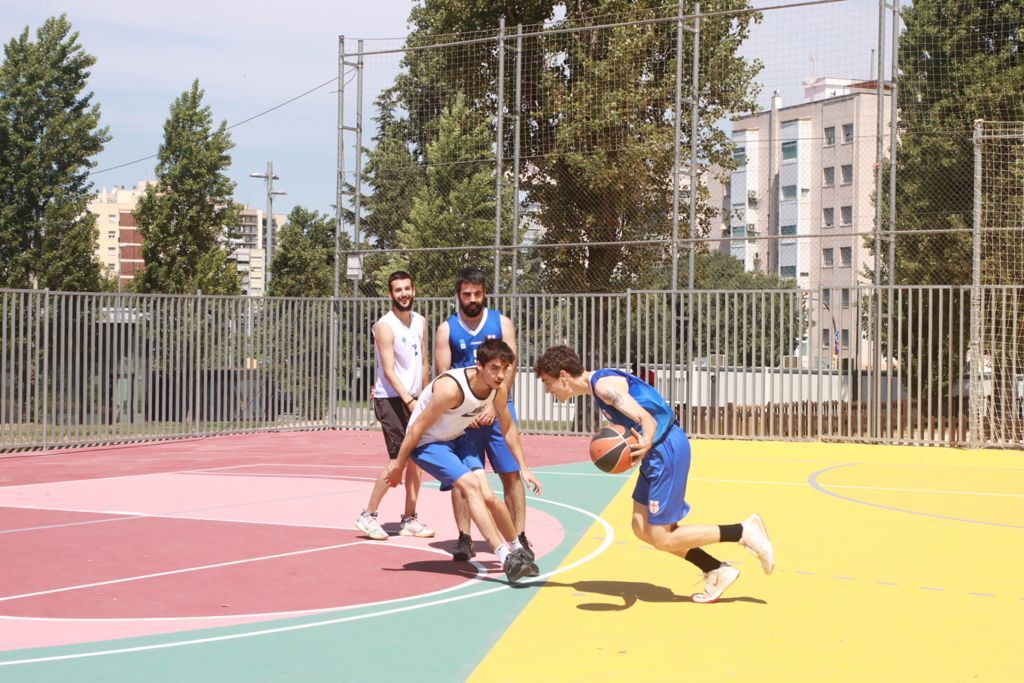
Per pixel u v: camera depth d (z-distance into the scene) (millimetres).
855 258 57469
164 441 18891
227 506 10789
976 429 17250
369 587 6941
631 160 23312
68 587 6949
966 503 11039
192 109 33438
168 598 6629
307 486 12453
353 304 21250
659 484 6332
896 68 17844
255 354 20391
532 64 23641
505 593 6758
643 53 23109
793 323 18594
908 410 17719
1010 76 21750
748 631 5812
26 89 29656
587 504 10938
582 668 5098
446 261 30203
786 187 72875
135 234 144875
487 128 24188
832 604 6461
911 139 23281
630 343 19219
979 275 17188
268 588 6914
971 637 5695
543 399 20109
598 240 24375
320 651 5406
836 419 18531
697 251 22984
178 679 4910
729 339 19703
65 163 30188
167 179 33156
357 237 21422
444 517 10055
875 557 8000
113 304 18328
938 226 23203
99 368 18094
